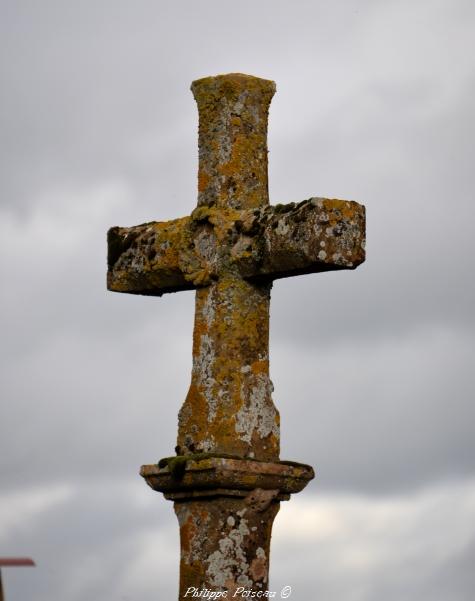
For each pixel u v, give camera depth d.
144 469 12.83
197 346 12.91
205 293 12.97
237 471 12.26
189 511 12.61
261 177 13.16
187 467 12.39
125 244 13.84
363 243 12.41
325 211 12.20
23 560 7.14
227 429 12.55
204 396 12.74
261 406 12.70
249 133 13.15
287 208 12.49
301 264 12.30
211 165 13.13
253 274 12.68
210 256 12.95
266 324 12.86
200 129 13.27
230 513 12.38
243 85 13.17
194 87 13.33
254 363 12.74
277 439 12.74
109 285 13.98
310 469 12.63
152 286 13.70
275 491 12.45
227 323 12.73
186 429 12.84
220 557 12.34
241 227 12.73
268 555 12.50
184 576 12.59
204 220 13.02
